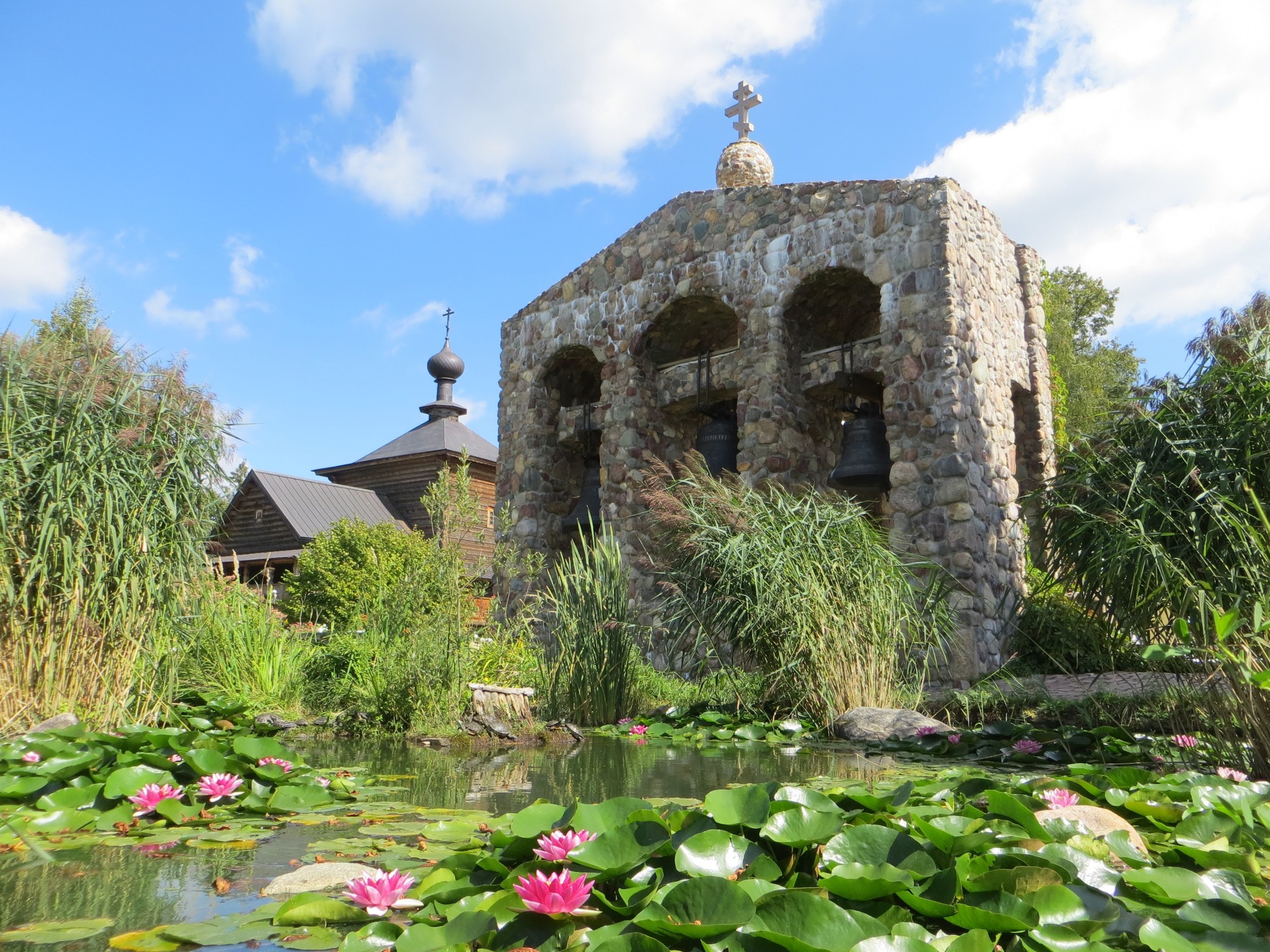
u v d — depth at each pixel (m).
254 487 23.95
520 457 12.04
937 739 4.85
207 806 3.02
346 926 1.78
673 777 3.90
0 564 4.07
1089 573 4.26
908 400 8.33
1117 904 1.63
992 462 8.61
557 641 7.20
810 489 6.91
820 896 1.51
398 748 5.09
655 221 10.90
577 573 6.95
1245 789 2.65
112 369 4.60
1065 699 5.60
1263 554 3.47
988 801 2.23
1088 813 2.32
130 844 2.55
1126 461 4.25
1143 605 3.92
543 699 6.68
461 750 5.01
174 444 4.72
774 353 9.48
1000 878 1.66
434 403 30.83
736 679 6.63
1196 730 3.84
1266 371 4.00
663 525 6.87
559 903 1.58
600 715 6.45
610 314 11.22
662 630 8.56
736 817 2.02
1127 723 4.90
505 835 2.09
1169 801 2.72
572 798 3.29
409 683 5.81
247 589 7.32
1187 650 3.32
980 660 7.56
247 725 5.43
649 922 1.47
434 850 2.45
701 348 11.62
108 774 3.18
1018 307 10.09
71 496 4.29
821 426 10.02
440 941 1.54
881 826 1.92
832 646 5.98
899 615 6.25
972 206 9.10
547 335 11.98
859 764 4.38
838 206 9.20
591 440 11.81
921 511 8.05
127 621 4.39
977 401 8.52
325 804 3.12
